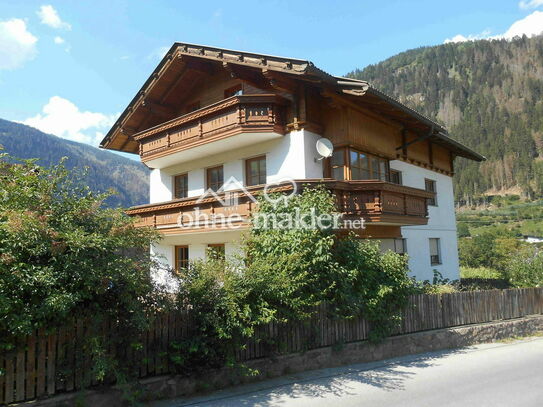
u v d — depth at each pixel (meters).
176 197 15.48
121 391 5.30
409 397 5.84
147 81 15.04
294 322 7.07
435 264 16.45
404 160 15.16
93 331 5.13
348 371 7.25
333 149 11.76
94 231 5.34
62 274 4.72
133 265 5.20
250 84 12.67
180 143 13.27
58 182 5.65
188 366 5.88
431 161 17.11
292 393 5.99
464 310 10.31
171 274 6.09
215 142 12.30
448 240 17.67
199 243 14.40
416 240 15.27
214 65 14.27
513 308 11.45
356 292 7.97
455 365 7.77
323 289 7.49
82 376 5.12
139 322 5.16
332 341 7.69
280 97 11.55
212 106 12.06
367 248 8.46
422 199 12.49
